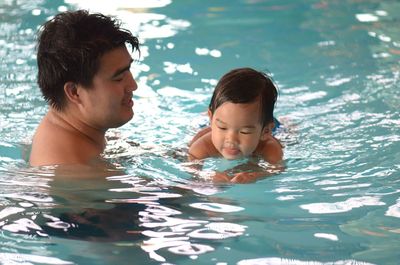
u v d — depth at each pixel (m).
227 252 2.79
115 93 3.44
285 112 4.58
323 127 4.29
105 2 7.34
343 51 5.92
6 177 3.48
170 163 3.73
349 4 7.29
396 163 3.69
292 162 3.76
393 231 2.96
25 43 5.98
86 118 3.56
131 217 3.09
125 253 2.79
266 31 6.52
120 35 3.46
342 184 3.46
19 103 4.65
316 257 2.74
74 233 2.95
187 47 6.08
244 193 3.36
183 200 3.26
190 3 7.38
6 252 2.79
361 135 4.13
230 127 3.65
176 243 2.86
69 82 3.43
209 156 3.80
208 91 5.07
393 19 6.76
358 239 2.89
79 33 3.39
